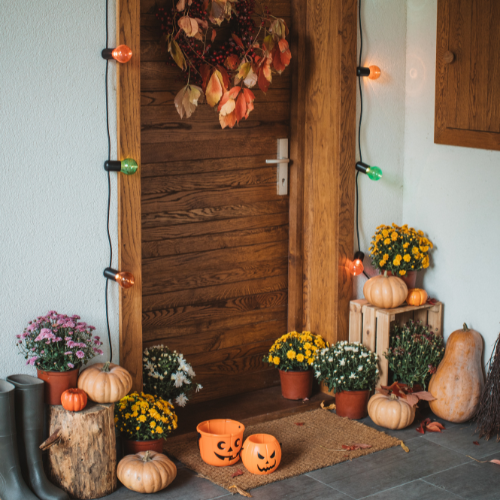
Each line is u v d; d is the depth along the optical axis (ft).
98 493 9.08
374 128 12.59
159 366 10.59
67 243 9.59
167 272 11.61
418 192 12.88
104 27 9.48
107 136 9.71
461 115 11.75
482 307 11.88
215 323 12.30
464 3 11.46
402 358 11.80
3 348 9.26
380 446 10.64
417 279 13.04
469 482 9.62
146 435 9.77
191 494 9.23
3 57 8.81
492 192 11.49
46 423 9.43
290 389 12.28
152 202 11.28
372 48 12.31
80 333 9.55
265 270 12.81
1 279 9.13
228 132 11.94
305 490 9.38
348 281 12.39
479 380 11.50
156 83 11.01
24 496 8.61
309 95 12.38
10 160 9.02
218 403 12.15
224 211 12.13
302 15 12.14
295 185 12.65
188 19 10.21
